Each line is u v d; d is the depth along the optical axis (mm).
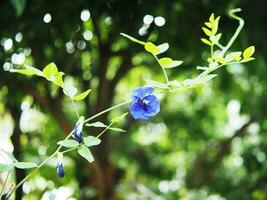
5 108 2246
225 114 3586
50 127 2906
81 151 1079
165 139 3734
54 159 2502
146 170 3689
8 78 2018
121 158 3523
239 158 3459
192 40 1898
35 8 1708
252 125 3381
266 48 1915
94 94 2516
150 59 2342
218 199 3336
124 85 3141
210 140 3586
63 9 1779
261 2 1837
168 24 1839
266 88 2746
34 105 2227
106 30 2152
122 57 2369
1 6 1698
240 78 2781
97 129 2328
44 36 1857
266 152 3305
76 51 1978
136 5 1779
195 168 3426
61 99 2205
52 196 1106
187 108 3551
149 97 1088
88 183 2617
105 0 1750
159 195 3182
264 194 3193
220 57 1116
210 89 3209
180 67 2072
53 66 1091
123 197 2609
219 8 1833
